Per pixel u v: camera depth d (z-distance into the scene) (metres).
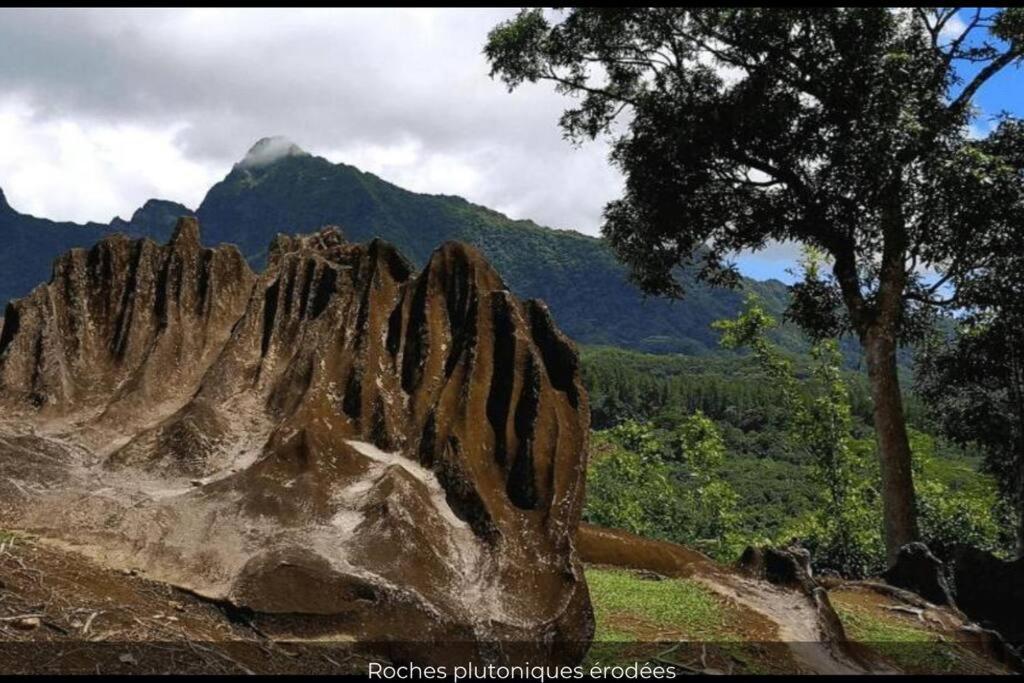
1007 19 17.89
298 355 9.51
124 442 8.81
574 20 20.97
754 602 10.62
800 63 19.30
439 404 8.85
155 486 8.06
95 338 10.12
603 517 25.06
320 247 11.50
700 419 27.34
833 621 10.07
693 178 20.31
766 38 18.97
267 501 7.61
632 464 26.48
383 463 8.48
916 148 17.47
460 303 9.79
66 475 7.93
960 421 22.36
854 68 18.66
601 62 21.72
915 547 14.26
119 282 10.48
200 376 9.97
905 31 18.89
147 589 6.68
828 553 24.47
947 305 19.31
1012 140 18.67
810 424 24.98
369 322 9.71
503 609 7.20
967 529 25.38
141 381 9.41
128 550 7.08
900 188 18.14
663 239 21.42
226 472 8.27
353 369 9.34
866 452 25.86
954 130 17.98
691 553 12.44
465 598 7.18
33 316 9.65
